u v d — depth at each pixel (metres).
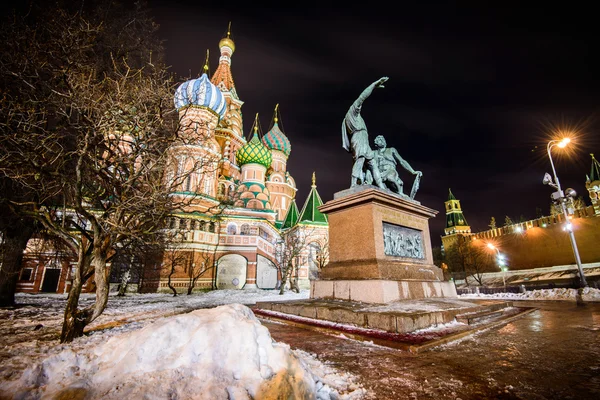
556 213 54.25
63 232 6.91
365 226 9.35
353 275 9.07
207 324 3.74
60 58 7.77
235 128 63.84
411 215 11.09
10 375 3.97
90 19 8.91
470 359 4.47
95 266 6.76
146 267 31.95
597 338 5.75
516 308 10.23
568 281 41.44
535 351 4.85
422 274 10.09
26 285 30.56
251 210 44.84
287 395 2.90
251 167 51.62
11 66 7.66
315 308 7.86
